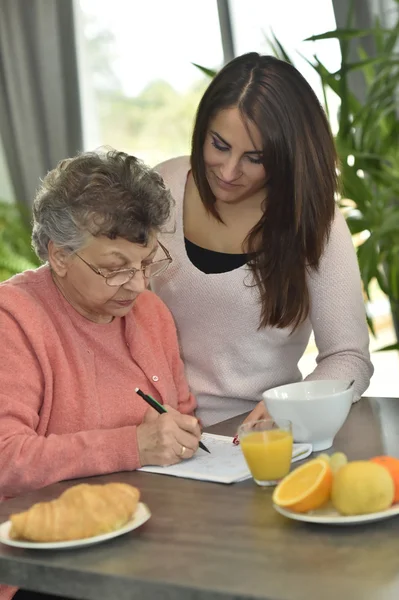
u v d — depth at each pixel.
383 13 3.74
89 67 4.91
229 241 2.08
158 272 1.90
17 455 1.60
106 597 1.18
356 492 1.23
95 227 1.67
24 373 1.71
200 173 2.01
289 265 2.01
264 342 2.09
